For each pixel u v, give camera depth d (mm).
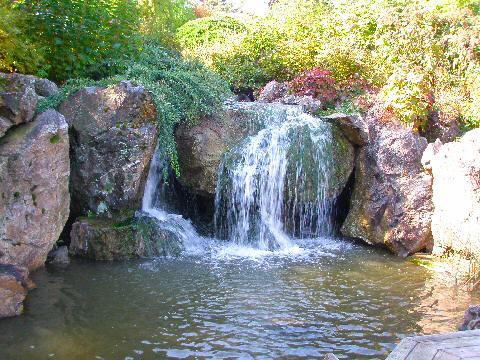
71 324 5570
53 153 7031
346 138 9992
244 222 9398
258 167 9461
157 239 8367
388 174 9242
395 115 9969
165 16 14742
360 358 4996
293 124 9805
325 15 14664
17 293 5895
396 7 13031
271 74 13523
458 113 10375
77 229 7953
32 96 7055
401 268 7898
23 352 4941
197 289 6770
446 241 8242
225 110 9883
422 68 11445
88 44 9672
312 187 9734
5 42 8234
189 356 4969
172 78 9711
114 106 8062
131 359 4879
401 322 5836
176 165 8781
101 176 8141
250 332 5527
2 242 6457
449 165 8336
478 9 13289
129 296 6430
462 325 5219
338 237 9922
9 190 6527
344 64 12516
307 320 5859
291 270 7711
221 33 16688
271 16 15477
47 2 9180
